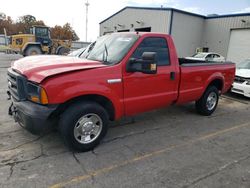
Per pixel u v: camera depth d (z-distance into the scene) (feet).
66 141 11.57
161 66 14.64
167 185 9.80
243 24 65.62
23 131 14.29
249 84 26.58
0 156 11.36
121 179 10.05
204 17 75.20
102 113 12.26
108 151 12.48
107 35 15.87
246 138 15.33
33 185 9.37
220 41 72.28
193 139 14.73
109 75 12.07
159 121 17.79
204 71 17.88
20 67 12.24
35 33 68.18
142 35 13.61
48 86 10.36
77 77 11.05
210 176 10.61
